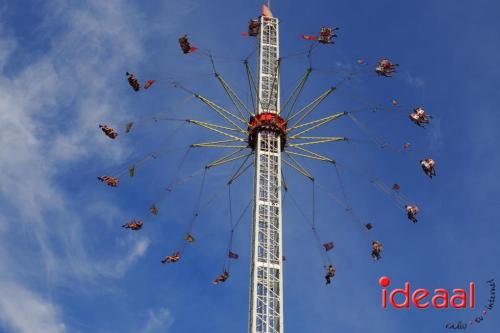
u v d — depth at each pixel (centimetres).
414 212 8269
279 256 6925
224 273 8281
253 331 6519
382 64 8444
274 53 8462
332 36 8206
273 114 7806
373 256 8112
